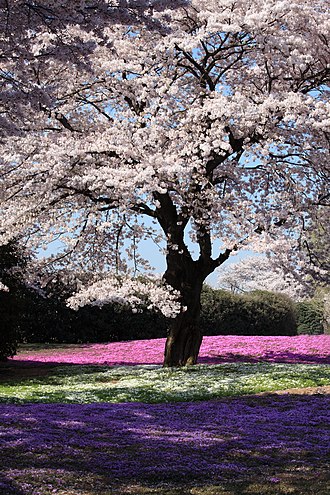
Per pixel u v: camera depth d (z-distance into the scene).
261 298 35.91
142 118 18.06
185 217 19.50
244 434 10.72
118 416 11.67
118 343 30.16
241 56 18.98
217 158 18.77
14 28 9.43
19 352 28.06
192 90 20.23
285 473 8.53
